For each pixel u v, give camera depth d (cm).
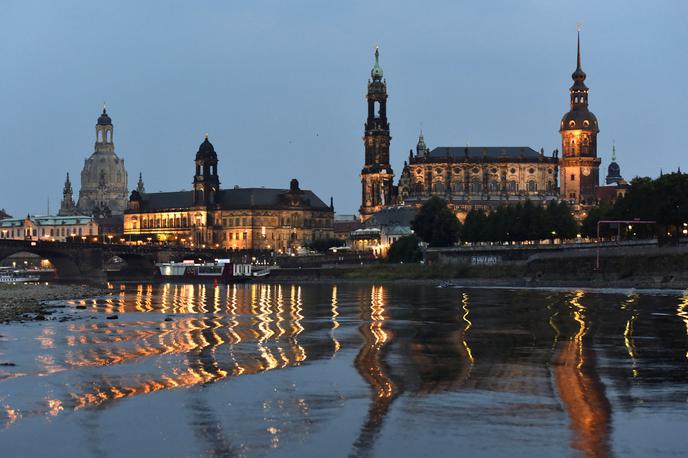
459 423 5541
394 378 7056
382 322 12200
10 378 7169
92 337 10325
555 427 5428
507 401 6122
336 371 7431
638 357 8062
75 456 5003
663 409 5856
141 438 5309
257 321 12731
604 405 5978
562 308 14112
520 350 8638
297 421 5638
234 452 5028
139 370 7562
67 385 6850
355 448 5069
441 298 18325
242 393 6488
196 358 8331
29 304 16475
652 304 14525
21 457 4997
